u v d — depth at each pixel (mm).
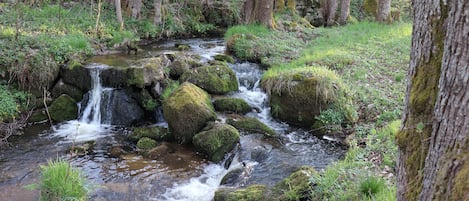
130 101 8914
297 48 12539
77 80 9312
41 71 9117
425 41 2852
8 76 8914
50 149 7465
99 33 12625
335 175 5211
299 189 5055
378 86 8742
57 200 5113
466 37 2395
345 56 10453
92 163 6934
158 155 7227
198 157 7191
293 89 8406
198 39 15328
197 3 17641
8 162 6871
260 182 5867
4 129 7988
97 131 8523
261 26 15219
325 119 7926
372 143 6605
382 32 13875
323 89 8078
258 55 11758
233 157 6891
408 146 2967
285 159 6551
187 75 9469
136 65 9320
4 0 13539
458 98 2465
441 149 2588
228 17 17906
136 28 14461
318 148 7145
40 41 10000
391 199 4273
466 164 2424
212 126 7449
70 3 15328
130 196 5898
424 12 2857
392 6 21531
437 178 2594
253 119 8062
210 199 5820
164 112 7965
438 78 2766
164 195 5953
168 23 15664
